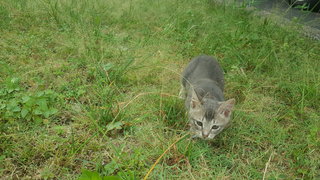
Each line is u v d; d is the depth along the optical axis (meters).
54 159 0.45
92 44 0.77
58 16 0.90
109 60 0.73
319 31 0.98
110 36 0.83
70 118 0.54
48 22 0.90
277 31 0.93
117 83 0.65
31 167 0.44
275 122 0.58
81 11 0.94
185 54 0.82
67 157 0.45
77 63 0.70
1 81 0.61
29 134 0.49
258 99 0.64
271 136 0.54
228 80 0.70
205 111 0.49
